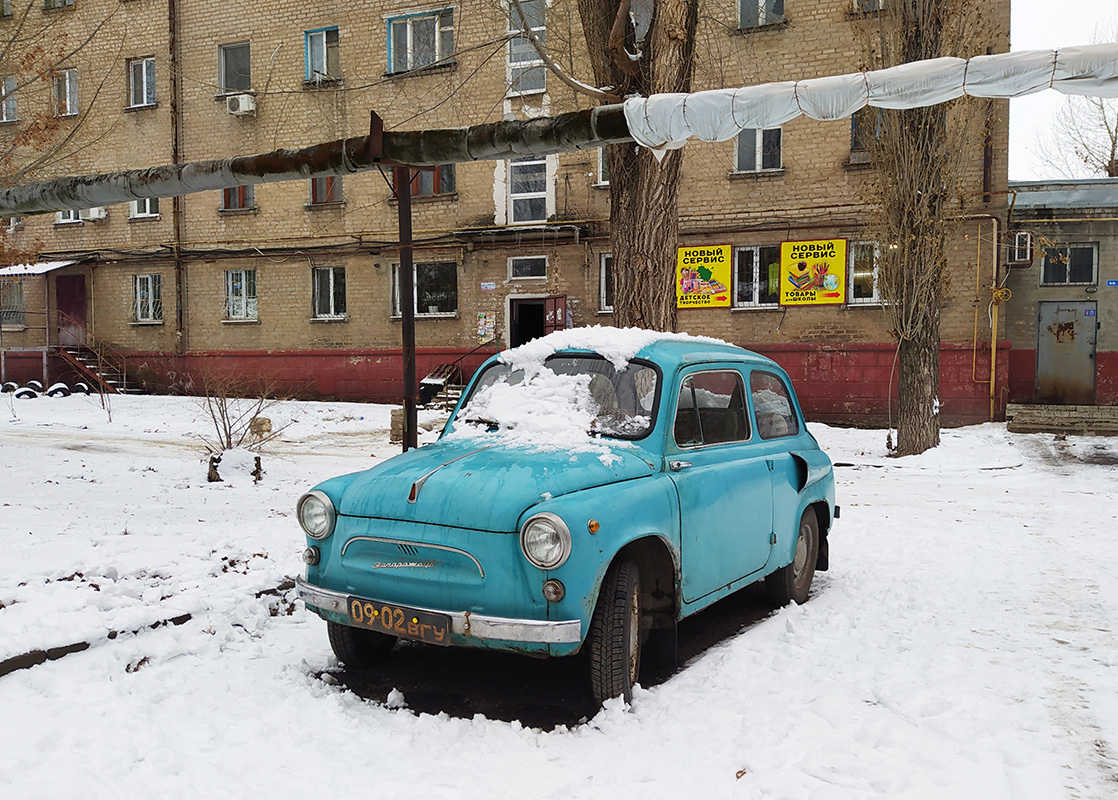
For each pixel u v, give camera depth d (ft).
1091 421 55.31
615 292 29.78
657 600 13.69
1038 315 61.00
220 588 17.31
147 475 35.60
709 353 16.57
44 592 15.79
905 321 47.83
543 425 14.53
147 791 9.53
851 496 35.14
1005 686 13.01
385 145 23.93
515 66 69.56
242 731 11.31
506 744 11.20
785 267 62.85
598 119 21.77
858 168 60.75
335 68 76.89
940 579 20.63
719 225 64.49
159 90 82.58
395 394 74.79
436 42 72.49
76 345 85.05
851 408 61.21
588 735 11.46
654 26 28.32
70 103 84.84
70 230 87.04
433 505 12.23
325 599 12.89
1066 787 9.66
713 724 11.62
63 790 9.32
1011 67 17.88
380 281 75.56
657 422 14.32
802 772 10.10
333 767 10.37
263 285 79.77
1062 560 22.86
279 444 51.08
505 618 11.38
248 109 77.66
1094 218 58.75
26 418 63.41
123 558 18.93
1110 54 17.06
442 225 73.15
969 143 49.34
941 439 51.06
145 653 13.88
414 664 14.71
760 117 20.36
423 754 10.93
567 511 11.48
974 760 10.37
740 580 15.83
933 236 47.03
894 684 13.07
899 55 45.83
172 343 83.41
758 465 16.63
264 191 79.30
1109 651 14.92
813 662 14.17
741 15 63.46
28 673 12.57
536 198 70.85
